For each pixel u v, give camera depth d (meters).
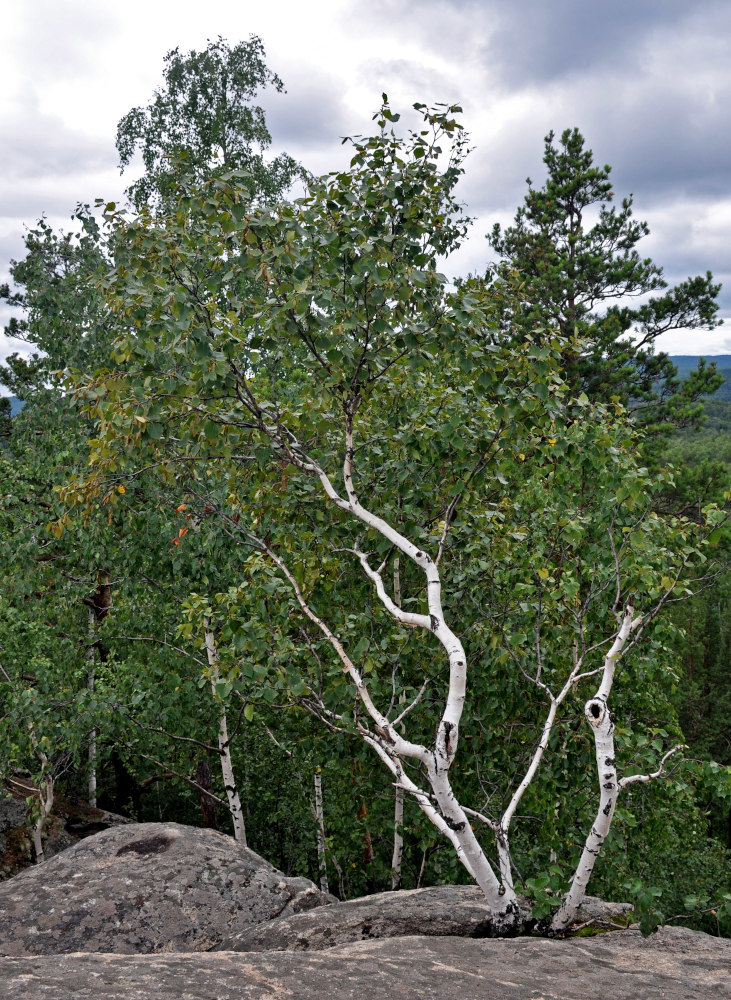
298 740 9.03
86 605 15.12
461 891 6.96
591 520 7.78
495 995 4.24
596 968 4.86
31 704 12.16
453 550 7.95
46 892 7.65
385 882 12.88
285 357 6.87
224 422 6.68
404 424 7.84
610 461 7.51
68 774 19.52
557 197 24.81
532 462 7.82
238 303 6.52
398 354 6.82
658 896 5.64
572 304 22.72
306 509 7.88
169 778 18.03
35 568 13.08
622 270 22.59
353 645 7.64
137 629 12.14
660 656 9.70
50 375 14.41
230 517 9.23
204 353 6.02
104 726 12.25
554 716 7.32
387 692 7.93
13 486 14.68
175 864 8.05
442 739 5.70
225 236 6.28
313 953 4.75
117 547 11.71
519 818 8.53
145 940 7.09
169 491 10.94
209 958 4.39
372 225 6.68
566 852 8.51
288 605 7.15
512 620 7.98
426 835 8.85
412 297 6.53
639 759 7.71
